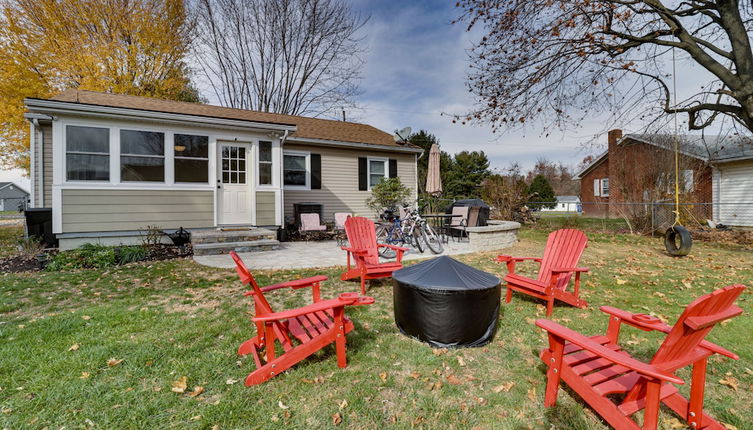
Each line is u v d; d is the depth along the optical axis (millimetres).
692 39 6688
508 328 3242
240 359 2629
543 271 4180
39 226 7348
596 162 21609
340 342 2504
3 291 4371
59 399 2109
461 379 2379
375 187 12305
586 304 3838
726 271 5648
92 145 7207
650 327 2033
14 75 11930
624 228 12859
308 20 19547
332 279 5031
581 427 1889
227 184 8633
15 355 2641
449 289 2732
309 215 10117
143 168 7695
